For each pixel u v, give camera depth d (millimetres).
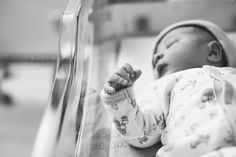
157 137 1001
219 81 941
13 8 2582
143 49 1614
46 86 2381
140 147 1020
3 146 1886
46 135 749
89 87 1264
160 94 1078
